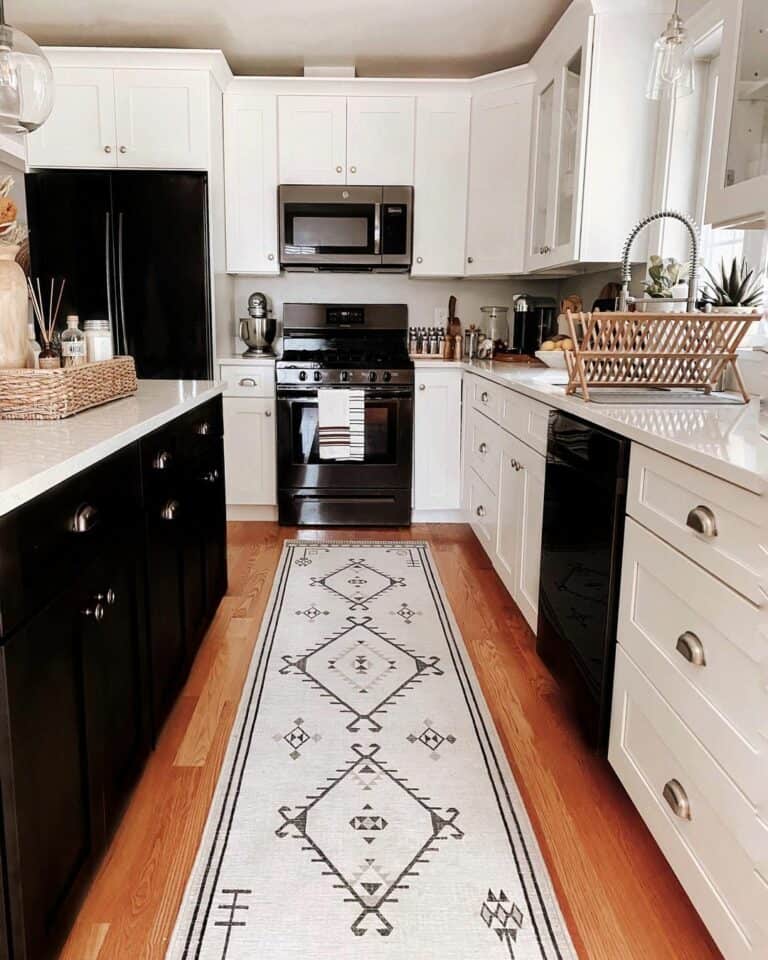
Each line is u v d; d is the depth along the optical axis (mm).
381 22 3525
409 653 2512
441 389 4035
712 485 1223
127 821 1643
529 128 3832
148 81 3646
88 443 1369
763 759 1056
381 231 4086
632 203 3010
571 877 1497
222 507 2840
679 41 1903
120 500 1560
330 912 1390
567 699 2055
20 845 1066
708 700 1233
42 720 1145
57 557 1206
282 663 2424
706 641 1245
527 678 2348
